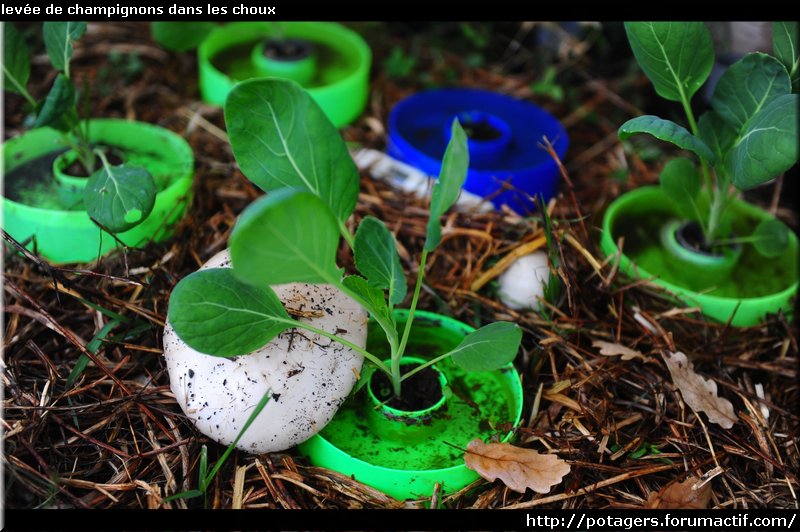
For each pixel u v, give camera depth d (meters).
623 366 0.84
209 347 0.71
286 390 0.74
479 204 0.95
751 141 0.78
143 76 1.10
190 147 0.98
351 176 0.71
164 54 1.13
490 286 0.90
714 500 0.79
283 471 0.77
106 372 0.79
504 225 0.93
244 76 1.07
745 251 0.95
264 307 0.72
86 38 1.12
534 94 1.13
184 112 1.06
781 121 0.75
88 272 0.82
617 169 1.05
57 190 0.91
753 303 0.89
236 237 0.63
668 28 0.83
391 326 0.75
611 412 0.82
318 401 0.75
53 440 0.78
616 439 0.81
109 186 0.81
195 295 0.71
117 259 0.88
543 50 1.18
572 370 0.84
